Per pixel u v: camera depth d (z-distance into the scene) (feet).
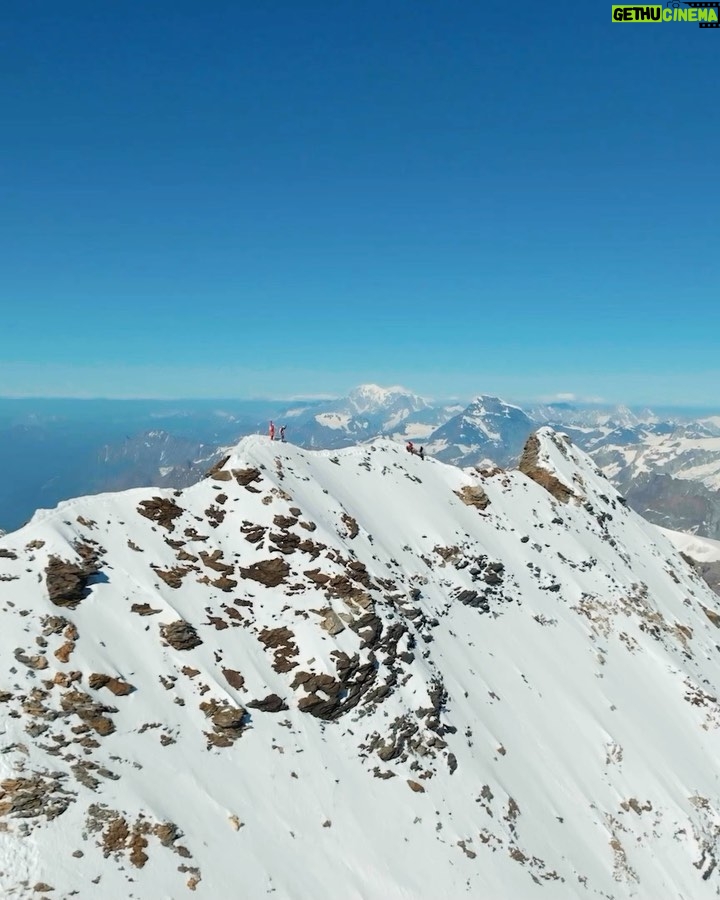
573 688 192.65
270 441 208.85
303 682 138.10
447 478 263.90
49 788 93.86
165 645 129.70
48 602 122.93
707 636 272.10
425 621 176.24
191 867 94.84
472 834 128.26
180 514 164.66
